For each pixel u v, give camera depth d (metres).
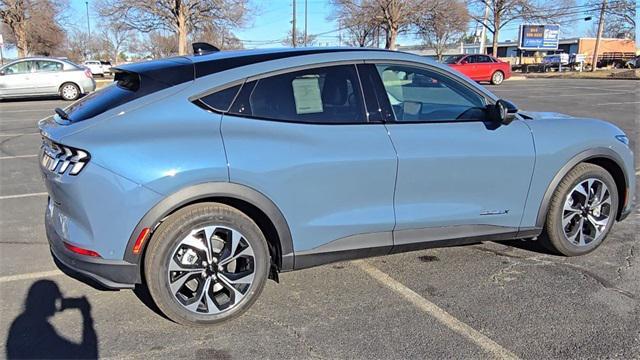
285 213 3.23
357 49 3.58
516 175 3.81
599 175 4.13
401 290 3.70
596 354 2.92
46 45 51.94
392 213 3.51
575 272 3.98
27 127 11.66
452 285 3.78
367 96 3.47
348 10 42.56
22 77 17.84
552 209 4.04
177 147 2.96
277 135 3.18
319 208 3.31
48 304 3.51
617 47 69.06
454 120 3.71
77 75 18.59
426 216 3.60
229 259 3.17
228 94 3.17
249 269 3.26
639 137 9.77
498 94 20.12
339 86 3.42
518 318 3.30
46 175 3.12
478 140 3.67
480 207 3.76
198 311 3.15
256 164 3.08
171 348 2.99
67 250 3.04
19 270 4.06
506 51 81.62
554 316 3.32
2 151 8.88
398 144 3.45
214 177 3.00
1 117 13.49
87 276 3.03
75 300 3.56
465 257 4.29
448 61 26.75
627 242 4.60
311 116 3.32
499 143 3.73
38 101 18.50
